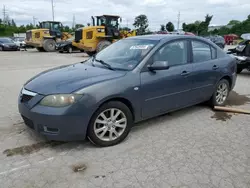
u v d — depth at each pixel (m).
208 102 5.05
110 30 18.17
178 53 4.12
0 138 3.55
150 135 3.73
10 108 4.89
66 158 3.05
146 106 3.66
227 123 4.24
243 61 8.77
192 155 3.15
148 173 2.76
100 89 3.12
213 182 2.61
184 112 4.78
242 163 2.97
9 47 24.80
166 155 3.14
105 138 3.34
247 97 6.01
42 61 13.95
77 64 4.33
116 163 2.95
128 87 3.36
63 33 24.91
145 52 3.75
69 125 2.99
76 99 2.97
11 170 2.79
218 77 4.79
